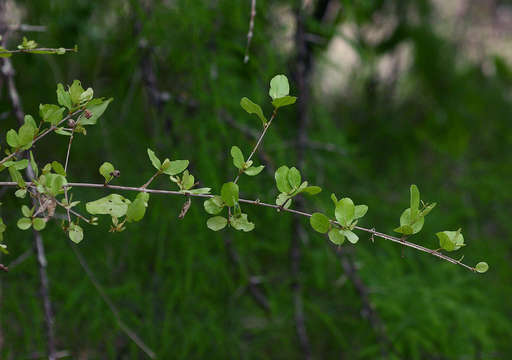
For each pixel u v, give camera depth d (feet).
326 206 6.09
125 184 5.98
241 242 6.06
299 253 6.51
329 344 7.00
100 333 5.81
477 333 6.59
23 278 5.60
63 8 6.66
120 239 6.06
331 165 7.21
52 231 5.78
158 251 5.66
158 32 5.23
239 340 6.37
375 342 6.58
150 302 6.20
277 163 6.14
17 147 3.67
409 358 6.72
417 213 3.71
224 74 5.62
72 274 5.82
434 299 6.67
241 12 5.33
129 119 6.51
